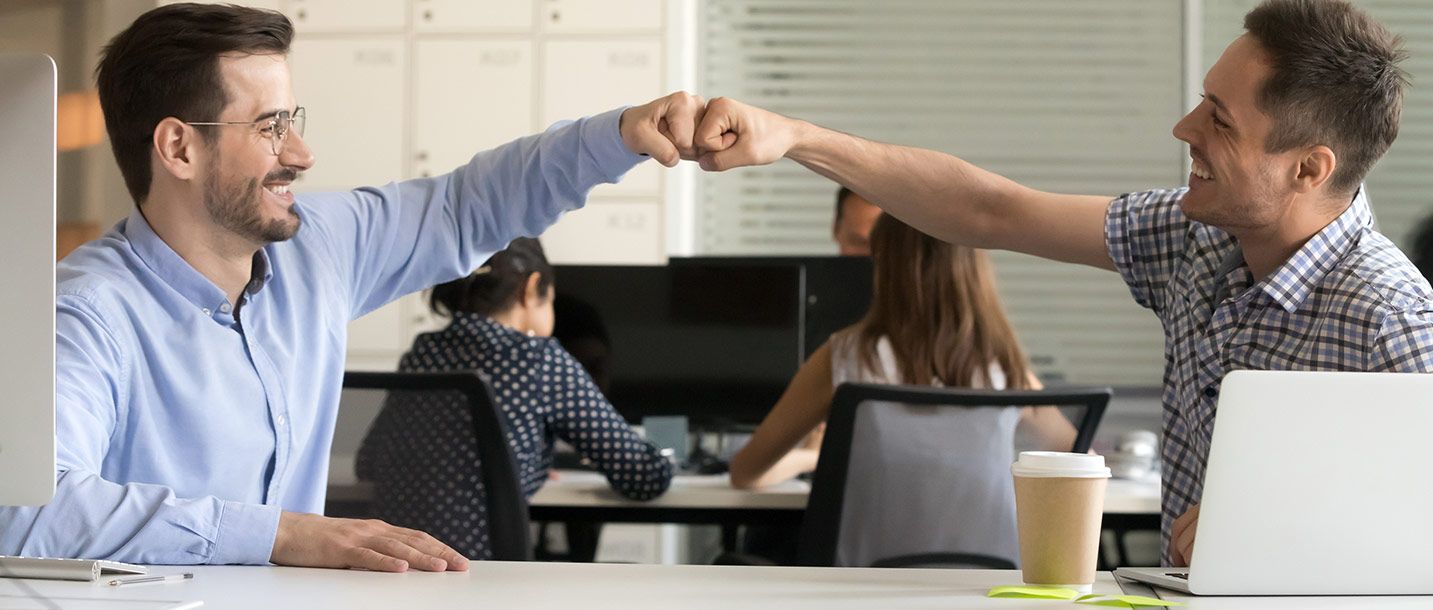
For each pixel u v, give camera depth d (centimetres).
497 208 164
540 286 234
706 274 266
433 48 453
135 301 136
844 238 353
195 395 138
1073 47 489
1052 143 491
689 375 265
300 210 156
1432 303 127
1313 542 95
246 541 109
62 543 107
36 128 92
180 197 140
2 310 94
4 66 92
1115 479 231
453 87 454
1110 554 238
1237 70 137
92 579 97
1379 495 94
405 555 107
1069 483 99
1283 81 132
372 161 457
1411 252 477
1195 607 92
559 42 450
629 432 220
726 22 495
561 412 216
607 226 451
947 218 165
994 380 217
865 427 189
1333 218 138
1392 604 93
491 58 452
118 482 135
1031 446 193
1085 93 489
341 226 160
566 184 160
